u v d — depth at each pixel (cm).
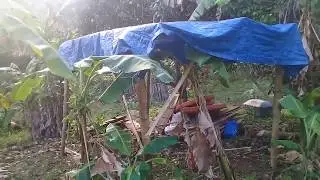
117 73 571
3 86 649
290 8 847
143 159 570
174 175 689
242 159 782
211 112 752
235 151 834
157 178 689
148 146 547
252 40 578
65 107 855
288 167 655
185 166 741
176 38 557
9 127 1221
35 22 409
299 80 718
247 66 1154
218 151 632
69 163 836
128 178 512
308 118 563
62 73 341
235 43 568
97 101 550
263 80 1184
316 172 587
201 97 625
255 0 971
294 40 614
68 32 1049
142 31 586
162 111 606
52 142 1030
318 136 591
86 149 559
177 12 1264
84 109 554
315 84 707
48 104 1056
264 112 1067
